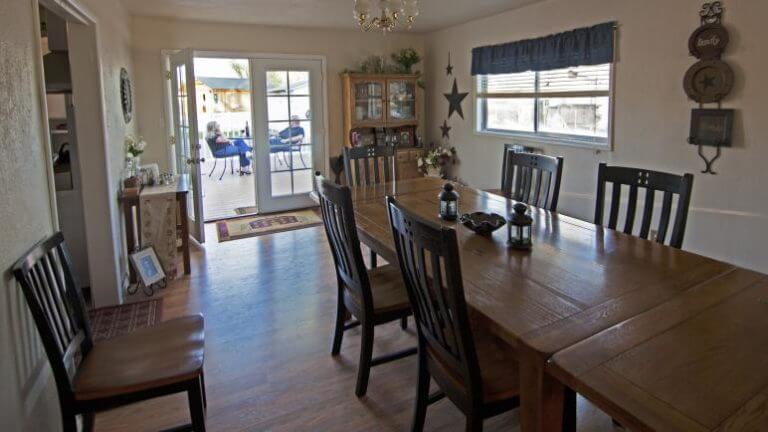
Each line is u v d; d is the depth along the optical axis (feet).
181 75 16.06
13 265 5.31
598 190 8.33
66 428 5.43
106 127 10.82
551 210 9.29
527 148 16.63
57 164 11.40
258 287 12.31
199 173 15.65
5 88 5.32
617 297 5.23
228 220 19.16
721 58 11.03
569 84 15.44
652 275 5.82
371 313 7.55
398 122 21.11
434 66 21.54
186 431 6.64
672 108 12.18
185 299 11.61
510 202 9.81
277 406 7.50
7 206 5.21
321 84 20.35
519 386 5.15
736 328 4.48
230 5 15.12
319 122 20.58
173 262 12.95
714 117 11.27
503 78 18.11
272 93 19.53
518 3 15.80
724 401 3.48
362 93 20.25
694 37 11.41
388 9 9.97
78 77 10.27
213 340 9.56
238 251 15.26
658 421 3.31
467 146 20.06
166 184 14.08
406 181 12.41
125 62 14.90
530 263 6.32
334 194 7.36
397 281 8.46
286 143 20.17
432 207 9.48
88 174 10.64
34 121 6.20
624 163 13.64
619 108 13.60
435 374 6.06
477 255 6.66
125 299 11.64
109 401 5.53
